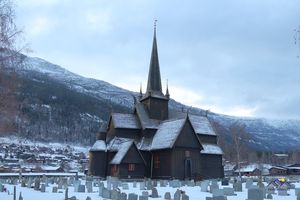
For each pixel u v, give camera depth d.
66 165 151.75
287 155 191.12
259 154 186.12
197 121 67.38
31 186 40.72
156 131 61.38
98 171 57.72
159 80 68.81
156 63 70.06
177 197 26.55
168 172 53.72
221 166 62.81
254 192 26.03
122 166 53.72
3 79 22.56
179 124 56.53
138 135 61.97
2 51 22.09
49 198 28.38
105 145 59.88
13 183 47.19
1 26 21.89
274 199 28.03
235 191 35.22
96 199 28.08
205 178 60.06
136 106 65.19
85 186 36.78
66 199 25.31
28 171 102.44
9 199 27.48
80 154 189.88
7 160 150.62
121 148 56.66
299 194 25.98
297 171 121.25
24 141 184.50
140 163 55.28
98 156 58.31
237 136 111.19
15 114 24.33
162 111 65.62
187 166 54.56
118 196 26.52
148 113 64.69
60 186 39.31
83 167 137.62
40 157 165.25
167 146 53.81
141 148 57.97
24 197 28.97
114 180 42.66
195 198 28.19
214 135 66.06
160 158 56.09
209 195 31.02
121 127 60.56
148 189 38.28
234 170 112.44
